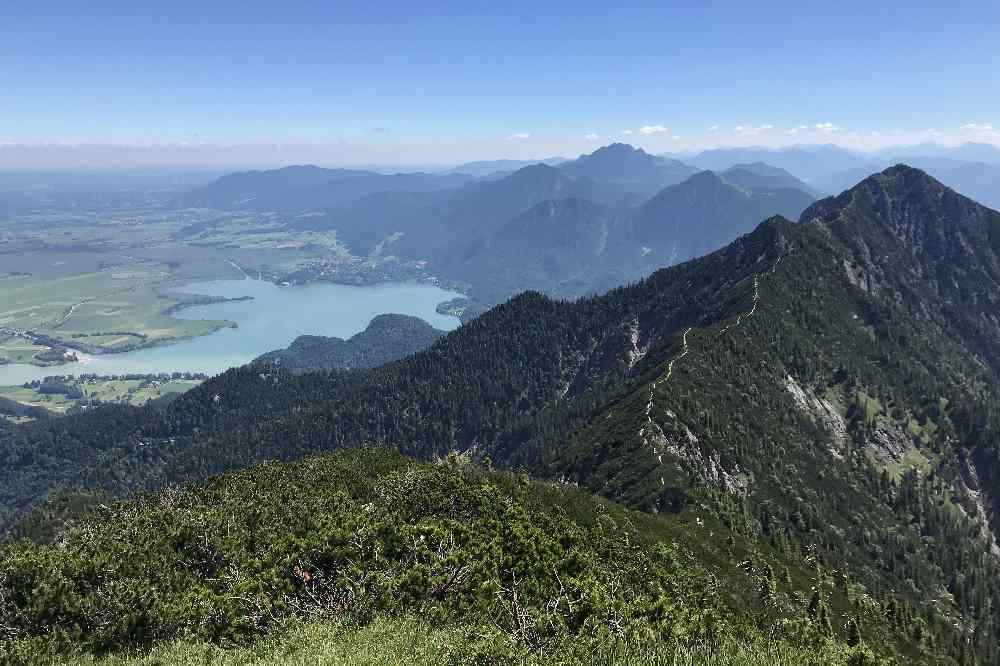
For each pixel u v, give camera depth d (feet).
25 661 117.91
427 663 90.99
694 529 442.91
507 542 173.68
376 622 112.27
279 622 118.83
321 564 140.87
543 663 90.07
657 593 174.50
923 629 438.81
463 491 294.87
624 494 539.70
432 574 134.51
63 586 137.28
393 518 190.60
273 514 238.48
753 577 371.15
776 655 103.81
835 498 654.94
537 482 419.33
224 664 104.22
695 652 92.89
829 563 522.47
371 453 450.71
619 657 88.58
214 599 126.52
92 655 121.39
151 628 131.23
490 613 113.70
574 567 161.99
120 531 215.51
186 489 353.31
